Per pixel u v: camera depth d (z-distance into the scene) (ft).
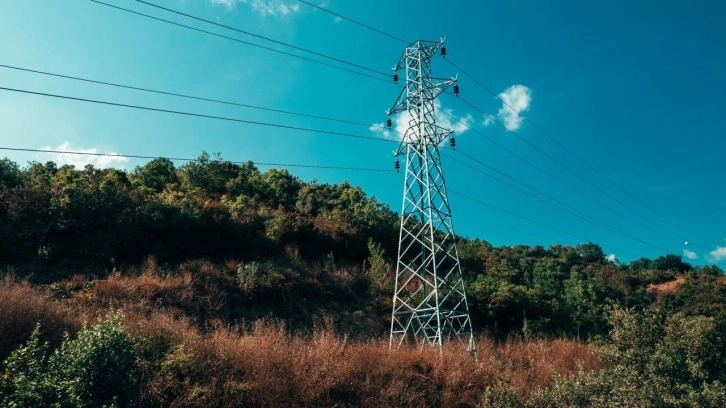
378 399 44.06
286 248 99.50
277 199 136.77
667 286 212.43
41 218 73.26
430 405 46.73
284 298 80.02
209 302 69.15
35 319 38.24
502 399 37.37
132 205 83.61
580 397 33.81
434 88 80.18
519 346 76.84
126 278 66.23
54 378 25.45
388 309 90.63
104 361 28.22
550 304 116.57
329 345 50.08
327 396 41.98
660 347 43.04
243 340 44.96
